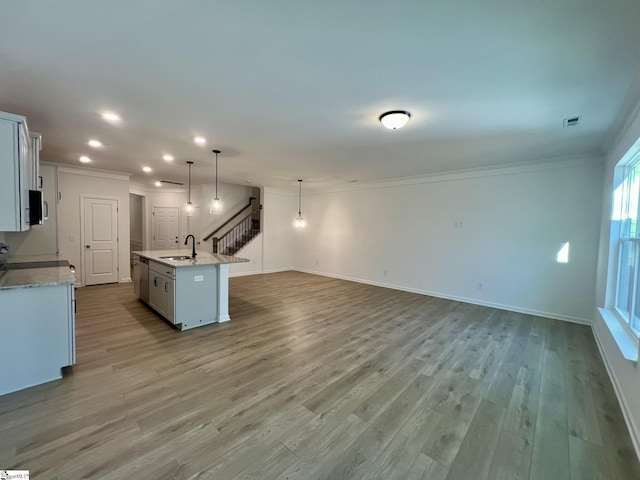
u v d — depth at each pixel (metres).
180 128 3.38
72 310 2.60
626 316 3.00
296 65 2.07
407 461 1.73
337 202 7.79
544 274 4.62
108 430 1.91
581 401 2.38
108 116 3.04
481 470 1.67
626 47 1.77
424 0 1.44
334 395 2.39
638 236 2.80
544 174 4.61
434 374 2.77
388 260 6.67
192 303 3.89
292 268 9.10
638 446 1.84
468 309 4.96
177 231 9.12
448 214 5.70
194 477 1.57
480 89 2.36
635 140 2.58
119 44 1.85
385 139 3.66
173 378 2.59
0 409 2.11
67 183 5.81
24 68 2.13
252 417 2.08
